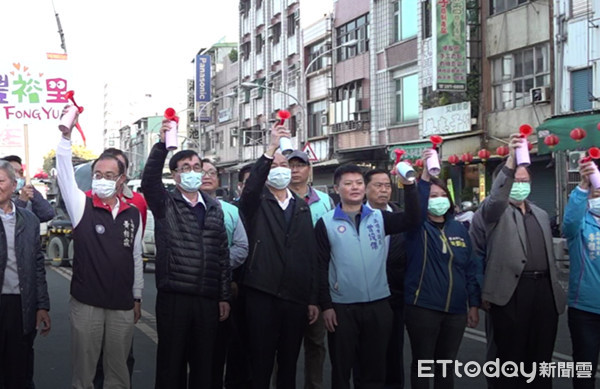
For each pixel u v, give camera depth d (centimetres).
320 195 657
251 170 524
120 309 505
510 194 541
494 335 559
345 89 2948
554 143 1424
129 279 511
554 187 1811
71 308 506
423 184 534
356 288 525
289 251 520
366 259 528
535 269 538
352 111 2836
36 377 682
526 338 546
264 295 519
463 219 793
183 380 525
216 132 5078
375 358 534
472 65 2067
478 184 2064
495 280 541
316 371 585
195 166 514
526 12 1891
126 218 518
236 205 613
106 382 514
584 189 550
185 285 500
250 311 521
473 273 546
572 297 554
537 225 546
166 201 513
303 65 3403
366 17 2772
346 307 527
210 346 515
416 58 2389
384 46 2605
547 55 1839
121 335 509
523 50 1920
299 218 529
